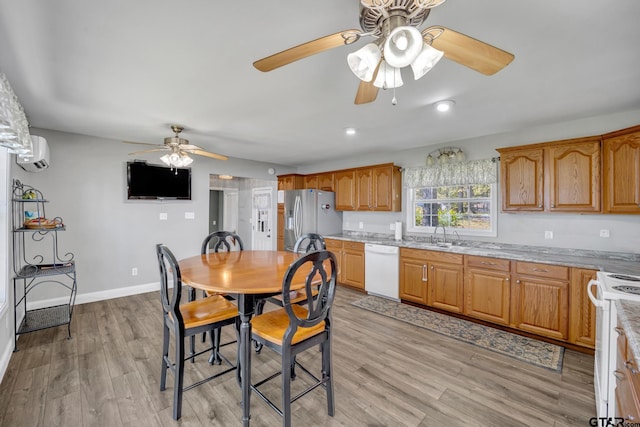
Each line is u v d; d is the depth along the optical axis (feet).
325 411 5.99
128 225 13.33
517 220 11.12
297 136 12.12
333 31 5.06
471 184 12.35
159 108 8.73
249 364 5.41
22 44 5.36
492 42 5.33
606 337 5.25
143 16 4.60
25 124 7.47
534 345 8.84
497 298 9.91
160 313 11.17
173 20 4.71
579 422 5.69
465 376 7.25
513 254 9.88
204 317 6.07
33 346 8.53
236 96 7.83
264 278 5.99
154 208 14.12
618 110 8.80
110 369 7.39
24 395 6.34
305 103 8.36
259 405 6.19
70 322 10.11
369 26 4.09
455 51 4.15
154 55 5.78
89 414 5.80
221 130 11.14
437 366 7.70
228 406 6.15
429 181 13.57
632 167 7.88
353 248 14.69
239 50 5.63
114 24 4.80
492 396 6.49
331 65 6.19
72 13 4.51
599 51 5.60
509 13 4.55
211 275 6.23
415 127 10.73
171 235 14.65
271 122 10.13
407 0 3.57
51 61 5.98
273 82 7.00
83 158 12.10
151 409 5.98
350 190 16.12
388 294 13.10
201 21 4.75
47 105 8.44
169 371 7.33
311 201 16.46
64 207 11.69
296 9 4.46
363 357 8.16
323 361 6.05
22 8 4.36
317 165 19.39
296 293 7.71
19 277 8.56
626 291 5.33
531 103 8.29
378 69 4.38
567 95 7.72
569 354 8.31
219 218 26.91
